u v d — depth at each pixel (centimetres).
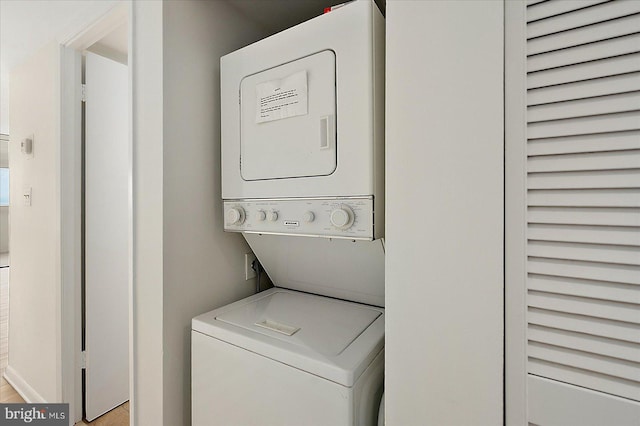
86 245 232
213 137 168
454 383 80
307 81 126
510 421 75
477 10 76
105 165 241
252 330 133
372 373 116
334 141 120
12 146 293
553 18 69
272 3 175
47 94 236
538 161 71
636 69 62
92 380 236
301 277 184
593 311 67
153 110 149
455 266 80
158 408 150
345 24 117
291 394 113
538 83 70
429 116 82
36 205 254
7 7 194
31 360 262
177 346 153
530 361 73
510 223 74
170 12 147
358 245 143
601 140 65
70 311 224
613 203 65
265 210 140
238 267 187
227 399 132
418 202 84
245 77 146
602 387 66
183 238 155
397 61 86
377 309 162
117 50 255
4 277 619
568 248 69
